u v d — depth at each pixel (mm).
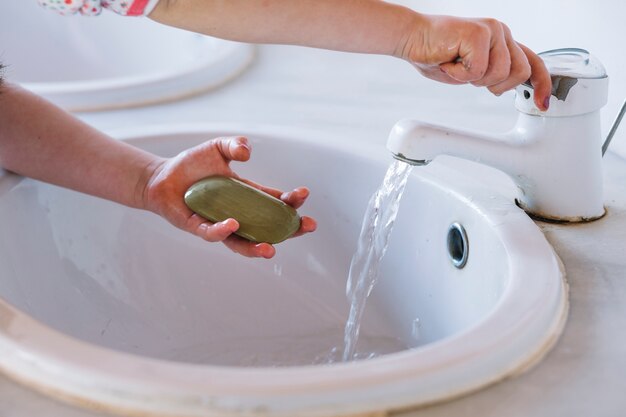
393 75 1160
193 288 874
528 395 454
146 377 434
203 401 422
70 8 655
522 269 575
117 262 852
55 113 785
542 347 500
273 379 430
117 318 812
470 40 612
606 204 737
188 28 656
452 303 726
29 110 774
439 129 658
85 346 468
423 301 781
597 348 504
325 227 894
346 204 871
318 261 890
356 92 1086
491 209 688
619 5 813
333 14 635
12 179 783
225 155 730
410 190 790
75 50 1756
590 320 540
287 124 965
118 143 781
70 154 763
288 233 697
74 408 437
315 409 423
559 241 666
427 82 1121
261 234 683
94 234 845
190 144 917
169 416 424
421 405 437
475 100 1023
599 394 458
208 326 853
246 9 633
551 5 954
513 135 697
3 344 475
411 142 646
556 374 475
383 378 431
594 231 685
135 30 1668
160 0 630
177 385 427
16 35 1771
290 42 669
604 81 671
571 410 443
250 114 1008
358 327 754
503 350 469
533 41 1009
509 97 1019
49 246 792
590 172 694
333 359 798
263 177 914
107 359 452
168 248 884
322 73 1188
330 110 1015
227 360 808
